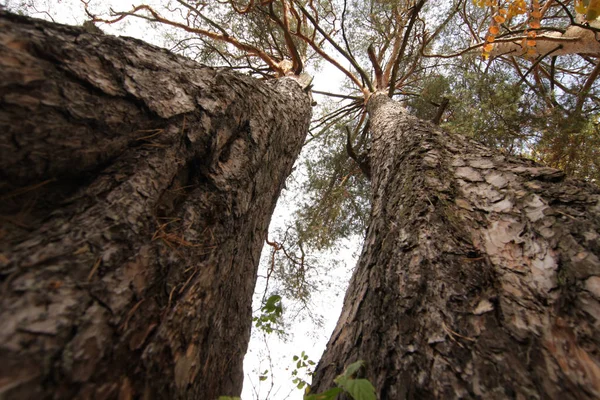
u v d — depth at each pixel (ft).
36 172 2.58
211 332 3.56
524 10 9.61
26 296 1.97
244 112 5.35
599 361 2.17
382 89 17.88
